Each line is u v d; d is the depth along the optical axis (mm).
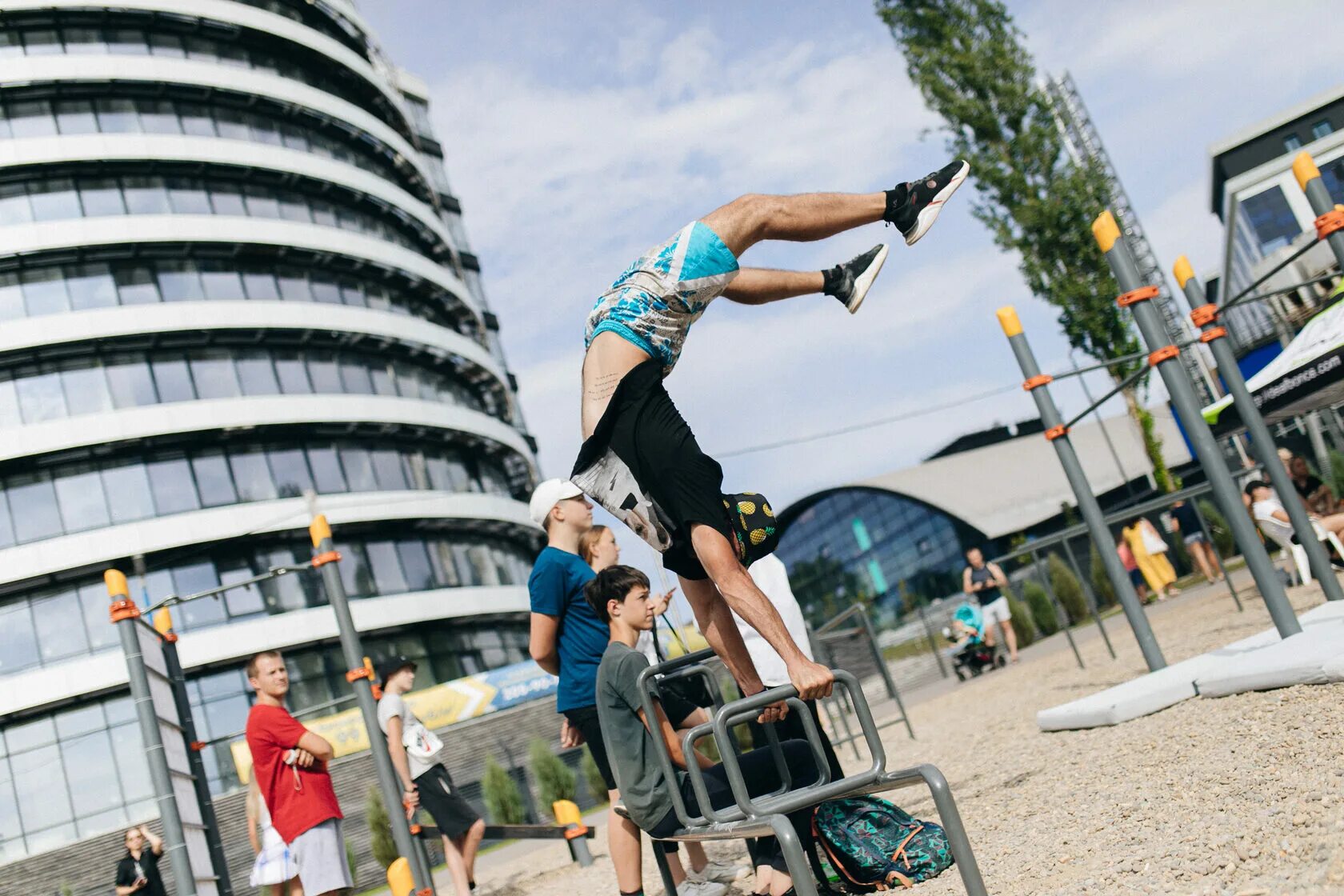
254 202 36969
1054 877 3193
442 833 7809
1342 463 19578
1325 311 9586
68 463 31125
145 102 35938
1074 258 28609
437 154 56156
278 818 6113
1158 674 6422
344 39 46312
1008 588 24891
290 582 32219
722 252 2727
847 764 9773
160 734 7242
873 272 3084
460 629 36062
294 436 34438
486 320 52344
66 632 29734
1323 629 5570
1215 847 2914
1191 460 48594
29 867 25625
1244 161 35219
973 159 29141
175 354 33250
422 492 36969
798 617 6961
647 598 3967
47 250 32094
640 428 2672
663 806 3617
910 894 3541
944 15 29484
